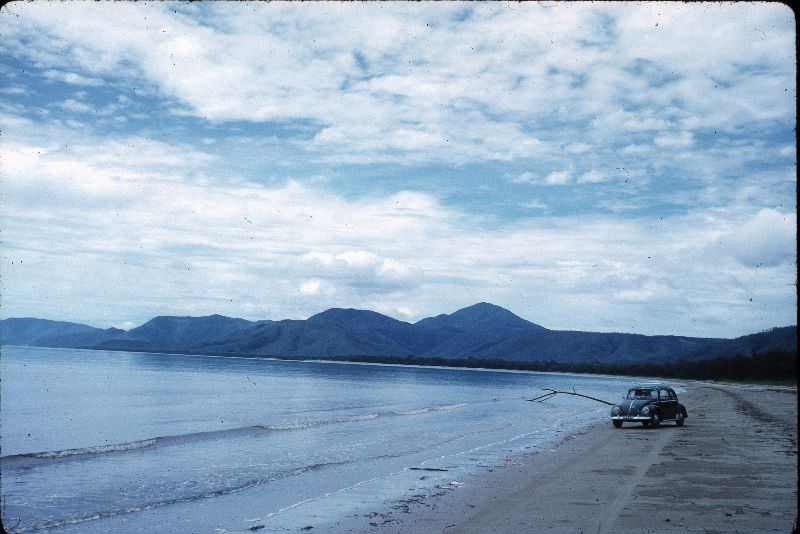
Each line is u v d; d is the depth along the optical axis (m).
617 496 13.28
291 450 25.16
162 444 26.91
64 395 59.31
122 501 15.04
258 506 14.22
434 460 21.66
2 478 18.31
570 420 41.69
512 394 91.12
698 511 11.55
